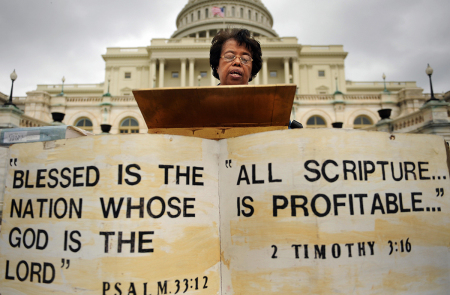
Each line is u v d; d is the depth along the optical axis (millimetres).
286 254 1118
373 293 1095
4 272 1224
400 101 25047
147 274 1073
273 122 1459
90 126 25188
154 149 1171
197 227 1190
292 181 1159
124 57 49625
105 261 1073
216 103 1363
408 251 1166
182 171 1202
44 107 24719
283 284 1103
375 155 1209
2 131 1949
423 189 1242
